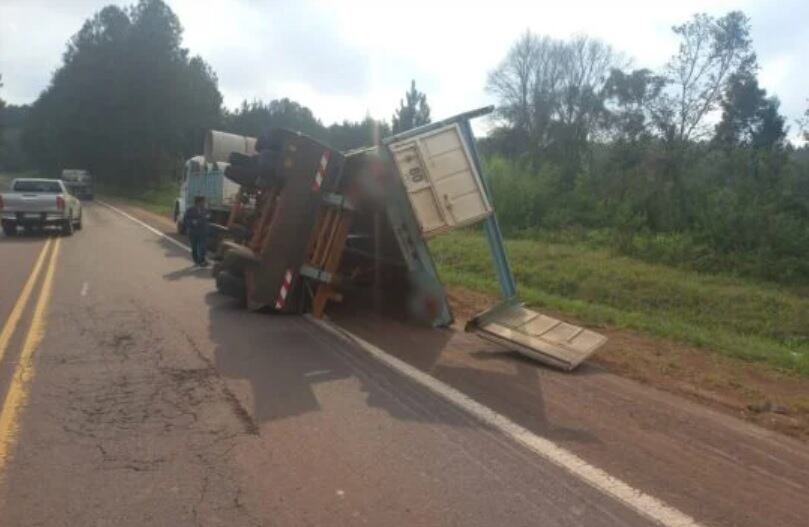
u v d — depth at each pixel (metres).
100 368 7.44
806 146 22.23
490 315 9.39
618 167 27.34
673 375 8.20
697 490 4.73
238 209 16.64
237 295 11.28
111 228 28.75
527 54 56.62
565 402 6.69
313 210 10.54
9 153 118.62
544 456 5.25
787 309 14.29
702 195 22.50
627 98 40.00
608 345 9.80
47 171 96.69
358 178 10.34
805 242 17.92
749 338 12.66
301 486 4.63
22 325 9.52
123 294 12.32
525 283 17.61
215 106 80.12
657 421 6.23
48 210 24.14
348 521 4.16
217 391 6.72
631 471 5.02
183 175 26.66
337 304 11.69
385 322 10.56
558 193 27.81
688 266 18.28
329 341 9.12
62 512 4.21
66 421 5.77
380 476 4.82
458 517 4.23
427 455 5.21
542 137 55.16
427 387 7.05
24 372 7.18
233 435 5.54
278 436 5.55
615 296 15.89
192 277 14.80
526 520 4.21
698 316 14.45
